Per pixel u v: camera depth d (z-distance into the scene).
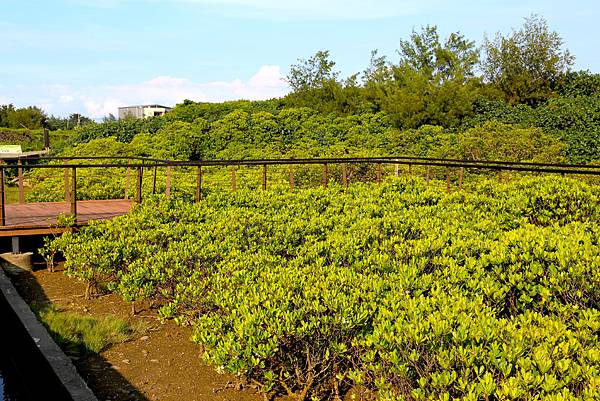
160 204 8.91
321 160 10.83
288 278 4.89
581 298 4.49
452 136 21.47
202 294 5.46
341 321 4.15
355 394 4.29
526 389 2.95
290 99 28.12
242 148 22.77
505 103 25.97
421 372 3.49
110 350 5.47
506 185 9.01
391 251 6.04
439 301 4.12
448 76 29.78
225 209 9.02
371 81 29.36
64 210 10.47
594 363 3.23
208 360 4.36
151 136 24.00
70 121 56.03
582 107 22.33
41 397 5.06
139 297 6.11
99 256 6.86
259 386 4.55
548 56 26.50
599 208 7.46
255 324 4.14
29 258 8.34
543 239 5.32
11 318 6.45
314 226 7.39
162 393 4.61
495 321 3.67
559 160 16.75
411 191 9.89
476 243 5.80
